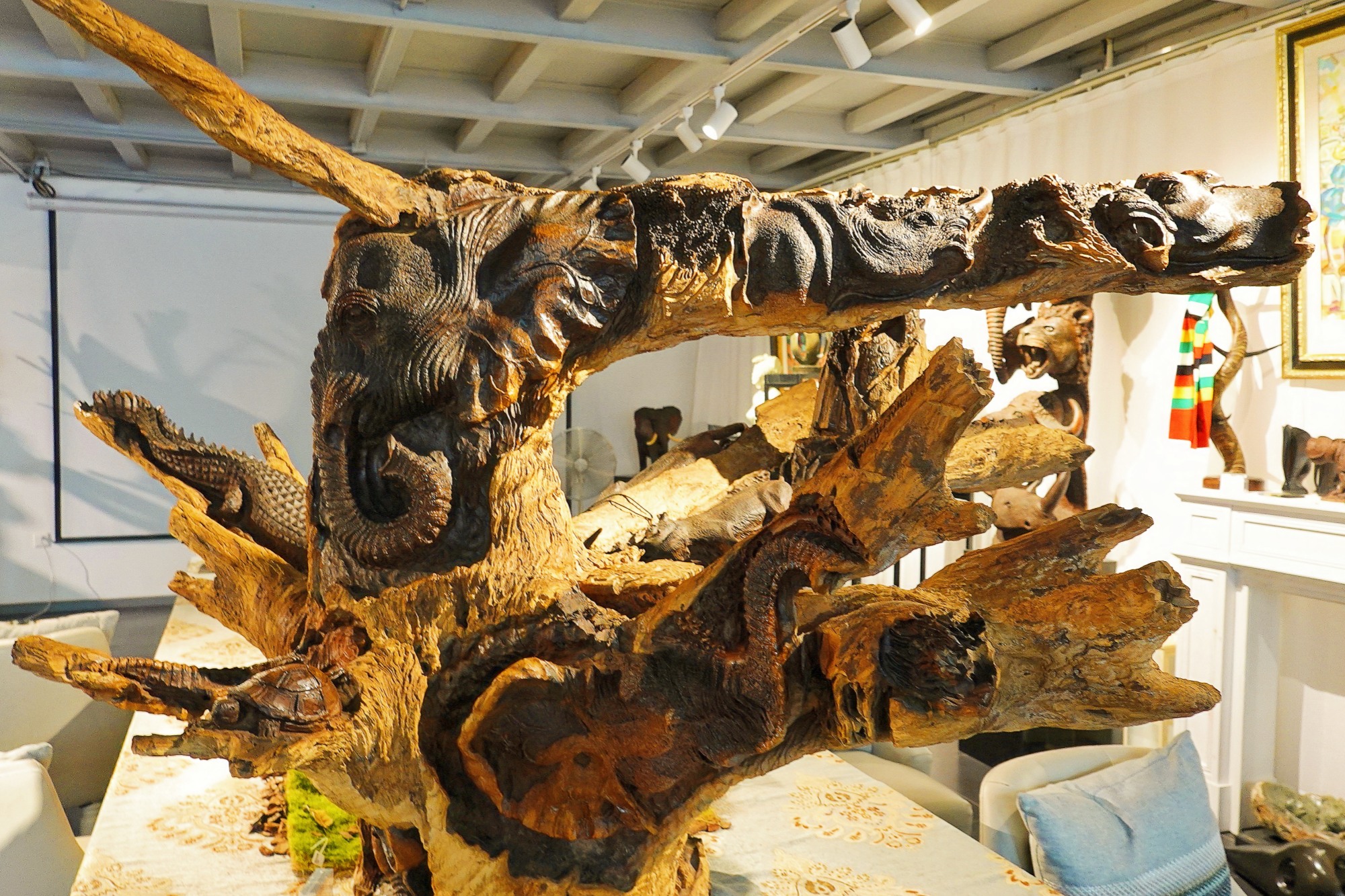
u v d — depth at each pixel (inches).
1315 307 105.5
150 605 244.7
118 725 101.0
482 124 166.4
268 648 39.8
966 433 45.4
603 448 152.6
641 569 35.3
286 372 255.9
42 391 235.8
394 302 31.6
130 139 175.2
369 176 32.4
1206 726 115.6
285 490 44.2
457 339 31.7
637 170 160.6
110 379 241.3
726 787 32.7
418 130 189.5
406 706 31.5
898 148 172.7
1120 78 126.7
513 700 31.3
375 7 112.3
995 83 137.2
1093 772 82.5
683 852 44.3
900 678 28.3
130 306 241.6
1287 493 107.0
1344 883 91.1
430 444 32.5
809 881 56.0
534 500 33.6
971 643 28.2
